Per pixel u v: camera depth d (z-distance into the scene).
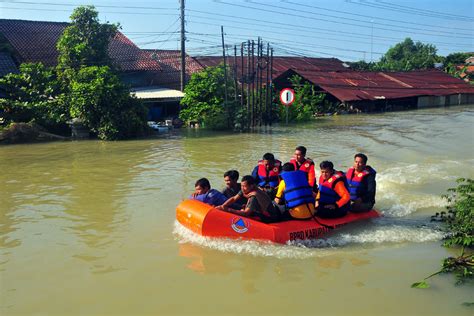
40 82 22.45
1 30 30.17
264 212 7.27
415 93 40.50
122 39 34.44
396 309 5.11
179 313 5.08
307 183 7.55
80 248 7.00
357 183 8.12
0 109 21.05
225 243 7.00
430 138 19.88
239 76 33.00
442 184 11.05
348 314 5.02
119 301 5.36
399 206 9.13
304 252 6.75
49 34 31.14
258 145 18.05
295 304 5.24
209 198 7.62
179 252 6.78
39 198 9.95
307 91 33.59
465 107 42.94
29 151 16.98
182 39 29.20
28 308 5.23
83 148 17.72
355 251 6.80
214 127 24.27
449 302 5.25
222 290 5.59
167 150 16.84
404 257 6.55
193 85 26.09
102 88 20.55
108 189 10.69
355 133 22.12
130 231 7.74
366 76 43.31
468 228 6.98
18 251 6.91
